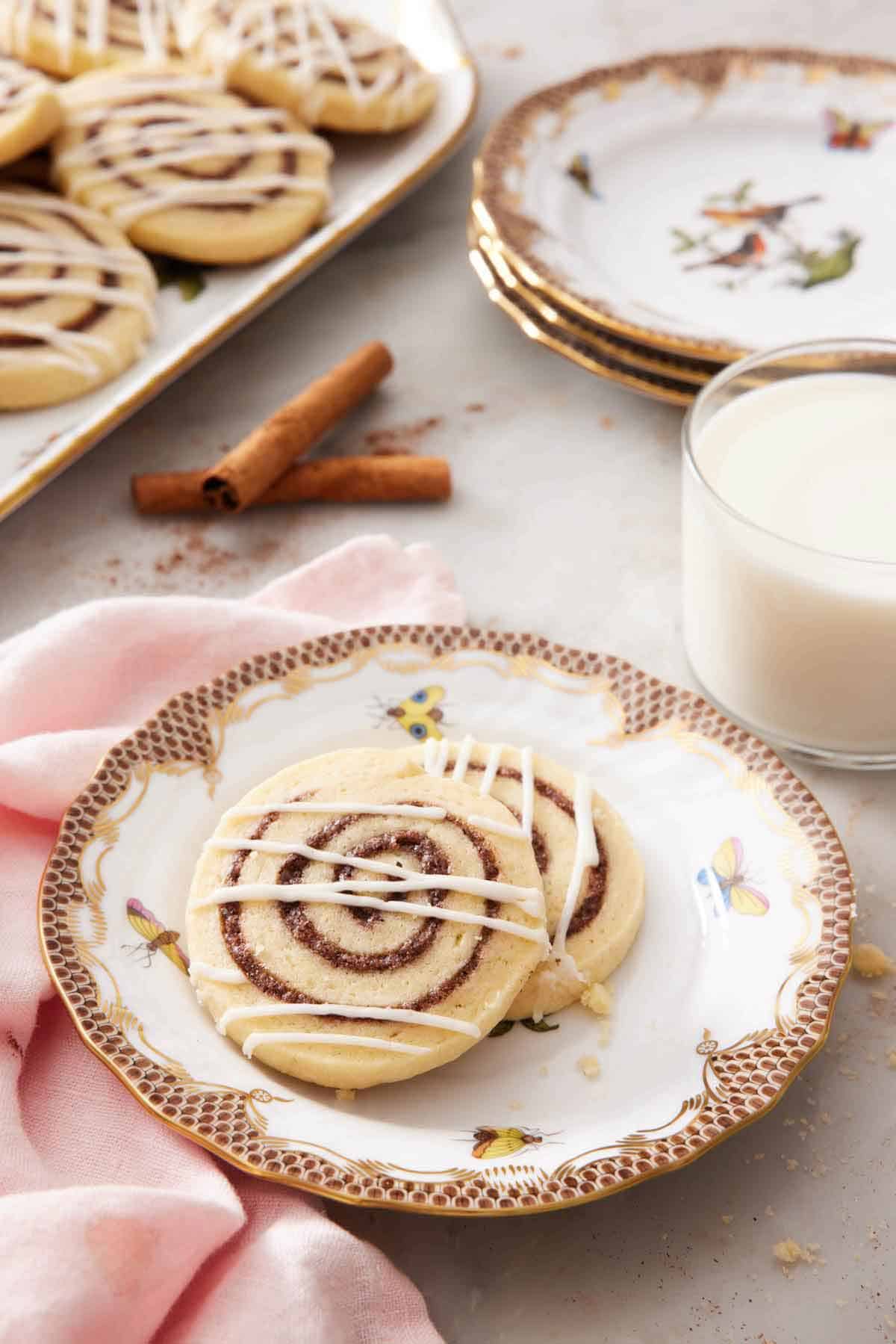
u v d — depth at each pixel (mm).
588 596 776
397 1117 616
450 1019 621
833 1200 623
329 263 907
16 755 673
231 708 691
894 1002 662
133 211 850
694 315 829
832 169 904
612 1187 591
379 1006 625
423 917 640
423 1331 592
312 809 660
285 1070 618
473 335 876
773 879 659
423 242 920
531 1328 601
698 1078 621
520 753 684
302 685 701
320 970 632
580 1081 626
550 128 899
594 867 661
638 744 694
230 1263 600
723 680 724
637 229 874
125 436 823
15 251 825
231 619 726
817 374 729
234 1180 615
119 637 717
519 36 1041
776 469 707
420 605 746
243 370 853
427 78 927
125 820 664
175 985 634
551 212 869
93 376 801
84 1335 573
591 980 642
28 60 935
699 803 680
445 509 807
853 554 685
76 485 807
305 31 922
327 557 758
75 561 781
